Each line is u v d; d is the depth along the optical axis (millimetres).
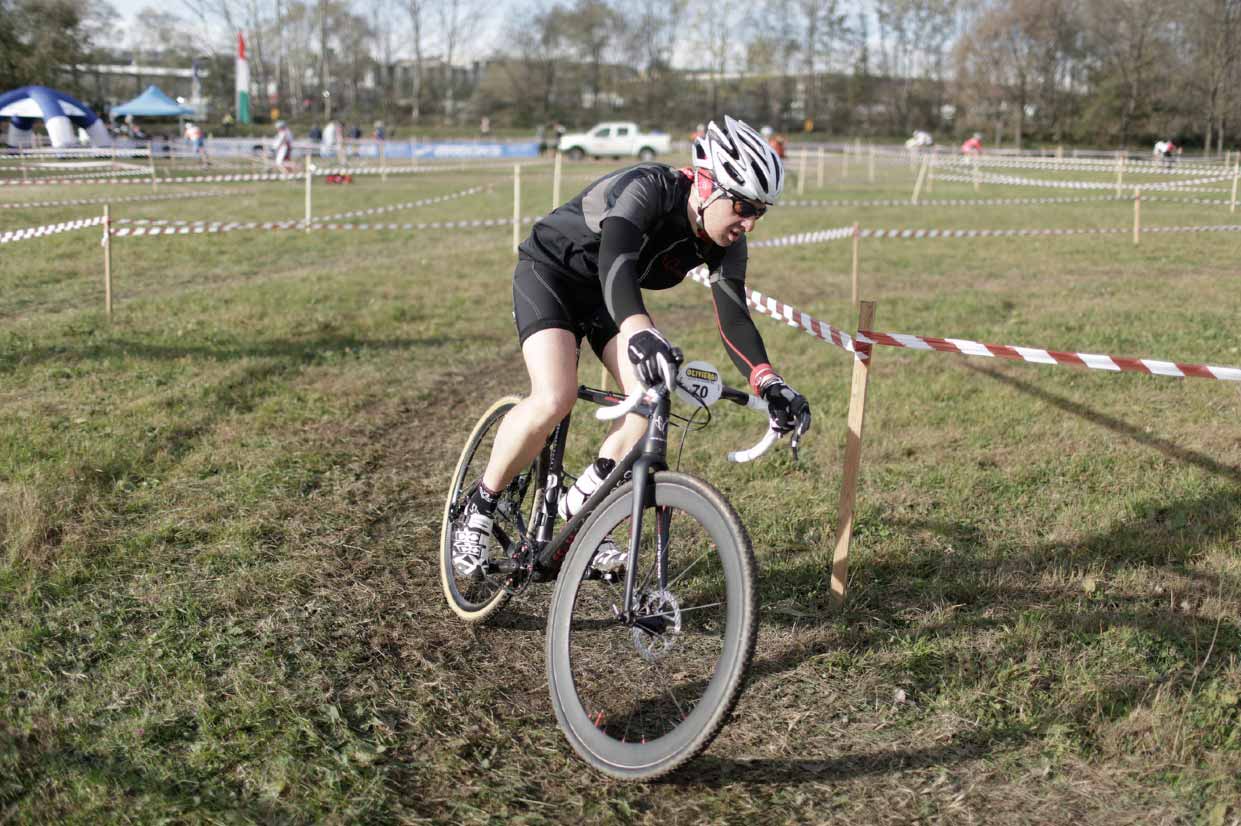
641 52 72375
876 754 2334
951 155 34562
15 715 2285
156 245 11094
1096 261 10766
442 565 3102
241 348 6062
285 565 3168
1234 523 3582
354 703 2453
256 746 2225
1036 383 5543
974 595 3094
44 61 42219
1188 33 50406
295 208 15977
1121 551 3398
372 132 55594
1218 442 4480
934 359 6137
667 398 2197
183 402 4840
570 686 2299
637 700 2557
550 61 70562
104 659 2561
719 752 2342
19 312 7133
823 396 5340
